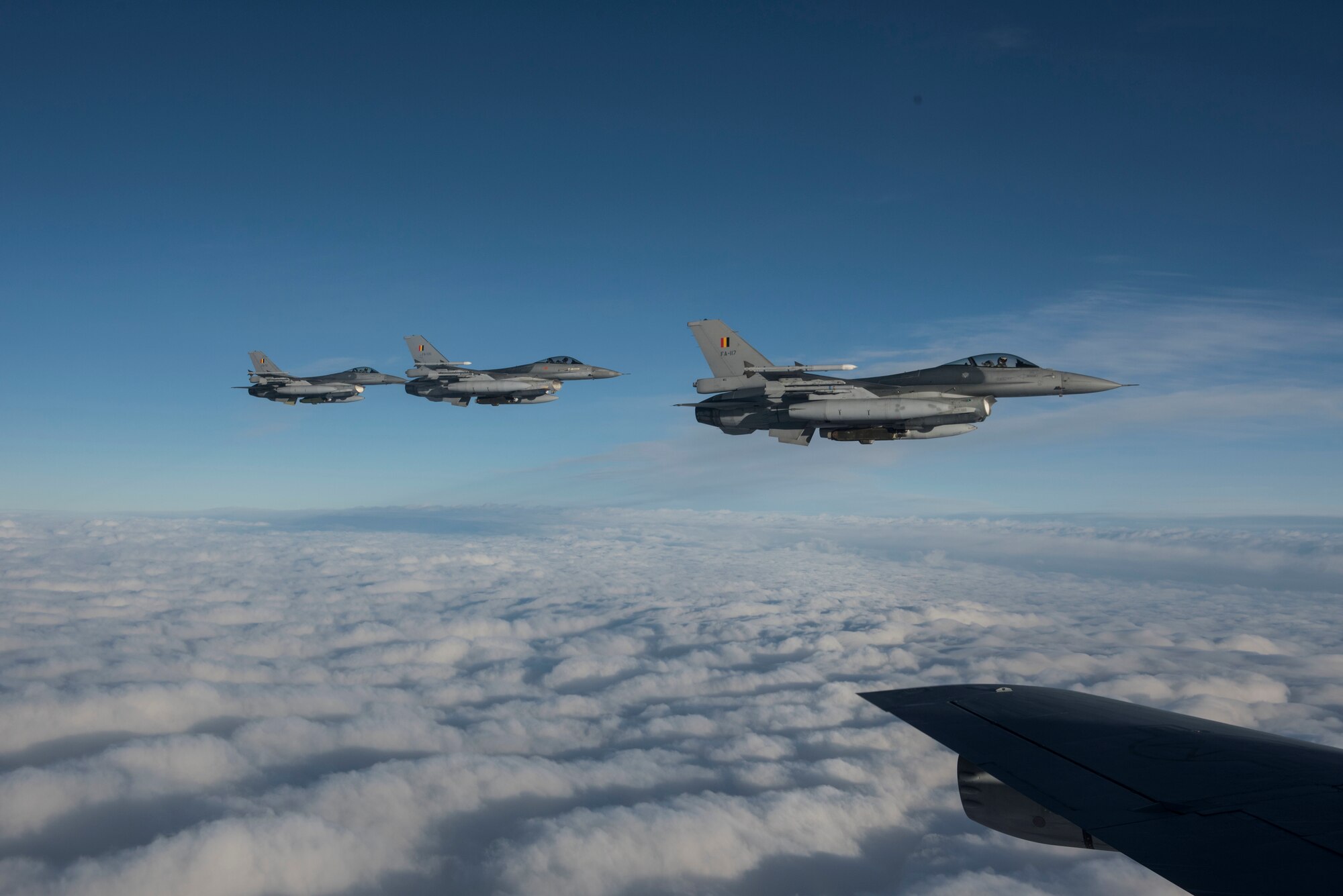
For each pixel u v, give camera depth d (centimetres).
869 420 3341
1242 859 393
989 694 764
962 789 598
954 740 634
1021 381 3447
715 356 3641
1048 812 557
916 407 3262
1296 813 459
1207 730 664
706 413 3656
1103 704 746
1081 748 608
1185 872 380
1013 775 555
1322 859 388
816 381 3472
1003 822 573
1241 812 466
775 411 3525
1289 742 632
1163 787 521
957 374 3512
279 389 6856
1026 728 660
